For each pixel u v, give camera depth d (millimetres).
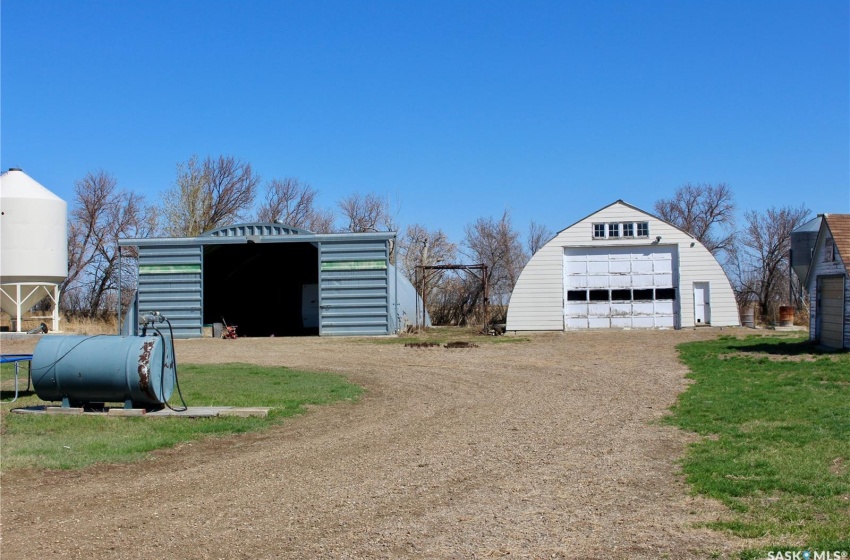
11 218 30156
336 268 29875
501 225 51719
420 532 6199
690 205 54531
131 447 9578
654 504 6883
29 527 6492
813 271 21984
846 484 7242
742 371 16766
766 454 8578
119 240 30562
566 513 6664
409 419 11922
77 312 44312
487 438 10211
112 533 6309
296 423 11633
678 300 32250
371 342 27406
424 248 47344
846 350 19516
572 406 12914
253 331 35531
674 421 11094
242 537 6152
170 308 30438
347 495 7391
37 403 12938
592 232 32719
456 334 32344
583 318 32562
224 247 32844
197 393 14438
